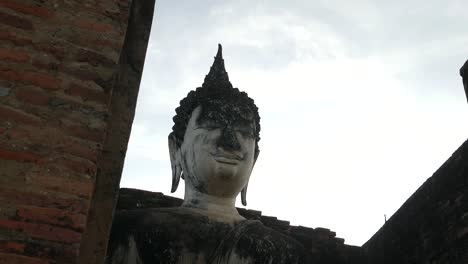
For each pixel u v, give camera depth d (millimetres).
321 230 9375
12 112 4574
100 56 5043
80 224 4352
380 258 9078
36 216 4281
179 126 8078
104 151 5188
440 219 8000
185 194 7828
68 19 5090
